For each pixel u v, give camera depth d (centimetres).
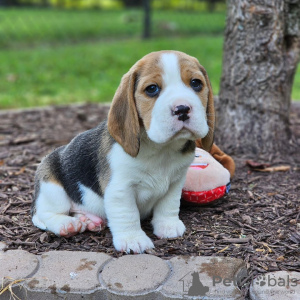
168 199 87
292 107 159
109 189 83
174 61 78
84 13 480
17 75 223
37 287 76
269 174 107
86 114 156
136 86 79
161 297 74
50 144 127
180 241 85
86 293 75
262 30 112
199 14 466
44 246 85
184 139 80
